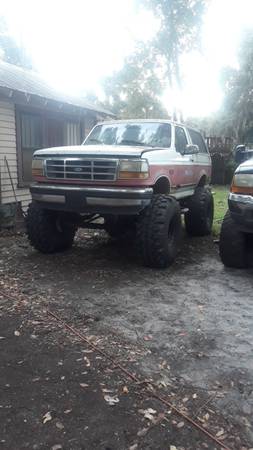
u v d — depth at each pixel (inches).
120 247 267.6
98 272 213.3
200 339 140.6
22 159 373.1
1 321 151.9
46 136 405.4
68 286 191.3
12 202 357.1
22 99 342.3
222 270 220.2
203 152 323.9
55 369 119.8
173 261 233.0
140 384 113.3
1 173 343.9
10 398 106.2
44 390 109.7
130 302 173.0
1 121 340.5
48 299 174.6
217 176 762.2
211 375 118.7
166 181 239.1
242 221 205.9
